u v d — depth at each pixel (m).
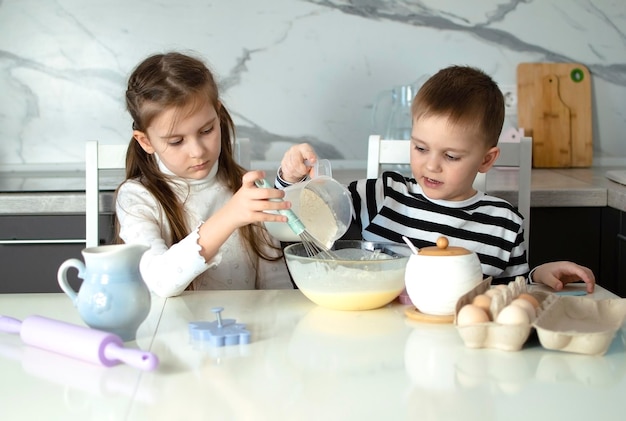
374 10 2.68
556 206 2.25
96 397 0.92
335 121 2.73
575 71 2.75
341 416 0.86
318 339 1.12
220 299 1.36
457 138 1.59
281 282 1.87
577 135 2.75
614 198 2.19
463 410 0.88
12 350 1.09
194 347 1.09
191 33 2.66
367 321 1.21
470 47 2.73
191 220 1.80
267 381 0.96
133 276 1.12
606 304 1.17
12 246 2.22
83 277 1.14
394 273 1.26
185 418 0.86
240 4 2.65
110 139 2.69
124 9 2.63
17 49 2.63
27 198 2.19
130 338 1.13
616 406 0.89
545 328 1.07
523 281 1.22
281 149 2.74
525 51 2.74
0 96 2.65
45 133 2.68
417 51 2.72
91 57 2.65
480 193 1.80
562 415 0.86
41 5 2.62
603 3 2.73
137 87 1.66
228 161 1.88
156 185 1.77
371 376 0.98
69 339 1.04
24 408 0.90
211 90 1.67
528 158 1.98
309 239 1.31
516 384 0.95
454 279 1.19
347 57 2.70
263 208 1.32
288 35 2.68
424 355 1.05
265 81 2.70
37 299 1.37
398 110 2.64
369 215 1.81
